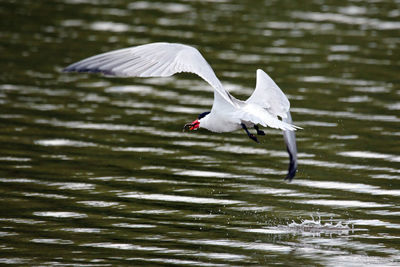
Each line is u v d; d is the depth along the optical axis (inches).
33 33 956.6
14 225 468.8
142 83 820.6
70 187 539.5
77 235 455.2
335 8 1115.3
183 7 1104.2
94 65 246.5
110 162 593.6
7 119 682.8
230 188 547.5
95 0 1146.7
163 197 526.6
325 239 456.8
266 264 415.2
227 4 1132.5
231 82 784.9
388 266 415.5
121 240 449.1
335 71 837.8
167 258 422.3
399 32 995.9
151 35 944.3
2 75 804.6
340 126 679.7
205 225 477.7
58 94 764.0
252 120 302.4
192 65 260.4
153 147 631.2
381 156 609.3
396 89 781.3
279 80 800.9
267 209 508.1
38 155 601.6
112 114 710.5
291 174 337.7
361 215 498.0
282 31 987.9
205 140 658.2
